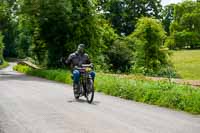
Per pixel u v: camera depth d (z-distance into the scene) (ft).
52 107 45.62
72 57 54.54
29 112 41.70
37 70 129.29
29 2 136.05
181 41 375.04
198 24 378.73
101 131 31.45
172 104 46.75
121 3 269.23
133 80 65.05
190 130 32.24
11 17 157.17
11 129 32.68
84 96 54.19
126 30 268.21
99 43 141.18
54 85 79.56
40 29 139.74
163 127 33.40
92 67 53.42
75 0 134.72
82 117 38.40
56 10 132.36
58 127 33.24
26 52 207.72
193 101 44.55
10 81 93.61
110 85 62.59
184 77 194.80
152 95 51.21
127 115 39.86
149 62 154.92
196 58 267.59
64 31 135.64
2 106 46.52
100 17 143.84
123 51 170.19
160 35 156.04
